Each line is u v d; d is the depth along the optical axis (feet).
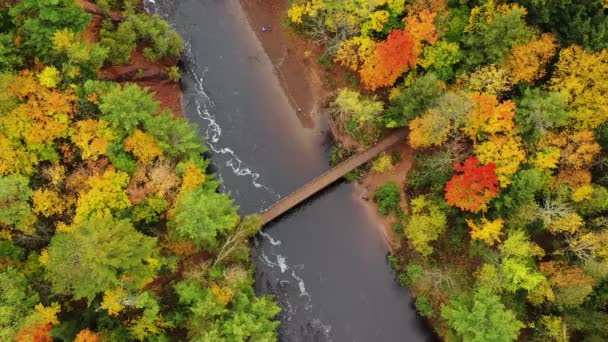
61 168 141.28
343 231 173.17
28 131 137.08
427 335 162.20
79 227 124.77
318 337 161.07
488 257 146.30
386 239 171.32
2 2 142.82
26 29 135.44
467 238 157.69
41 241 138.21
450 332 147.02
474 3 150.51
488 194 138.10
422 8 154.20
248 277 155.33
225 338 133.69
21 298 125.29
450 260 160.15
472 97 144.36
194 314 137.28
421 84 149.07
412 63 156.04
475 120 143.84
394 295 166.50
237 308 141.49
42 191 140.67
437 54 155.74
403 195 171.12
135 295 130.62
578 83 138.62
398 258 167.73
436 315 158.81
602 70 134.72
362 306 165.37
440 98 145.07
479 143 151.43
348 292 166.81
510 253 141.38
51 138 139.85
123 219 133.59
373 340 162.20
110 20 167.84
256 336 138.21
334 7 161.07
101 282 117.91
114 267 118.21
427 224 157.58
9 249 132.87
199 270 142.51
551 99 134.51
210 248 145.59
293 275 167.32
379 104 162.50
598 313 134.10
